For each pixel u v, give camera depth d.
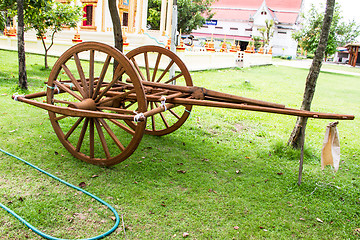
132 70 4.00
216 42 50.78
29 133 5.51
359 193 4.45
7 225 3.12
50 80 4.72
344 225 3.67
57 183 3.99
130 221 3.36
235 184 4.40
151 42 21.38
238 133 6.71
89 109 4.41
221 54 19.09
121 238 3.09
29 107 7.02
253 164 5.14
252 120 7.78
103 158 4.75
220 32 53.97
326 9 5.04
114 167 4.57
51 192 3.76
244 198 4.05
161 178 4.37
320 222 3.69
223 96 4.43
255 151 5.71
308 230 3.52
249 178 4.62
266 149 5.82
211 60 18.09
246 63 22.81
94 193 3.84
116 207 3.59
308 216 3.78
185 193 4.04
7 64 13.37
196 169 4.75
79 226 3.21
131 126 5.87
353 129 8.00
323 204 4.08
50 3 10.98
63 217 3.33
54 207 3.48
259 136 6.66
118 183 4.13
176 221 3.44
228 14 53.88
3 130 5.53
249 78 16.39
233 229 3.39
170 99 4.37
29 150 4.85
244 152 5.63
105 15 21.03
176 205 3.74
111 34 18.86
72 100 7.91
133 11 21.36
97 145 5.29
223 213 3.67
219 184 4.36
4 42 20.45
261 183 4.50
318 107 10.56
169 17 21.19
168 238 3.15
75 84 4.57
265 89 13.03
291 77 19.06
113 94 4.72
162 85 4.82
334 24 26.33
